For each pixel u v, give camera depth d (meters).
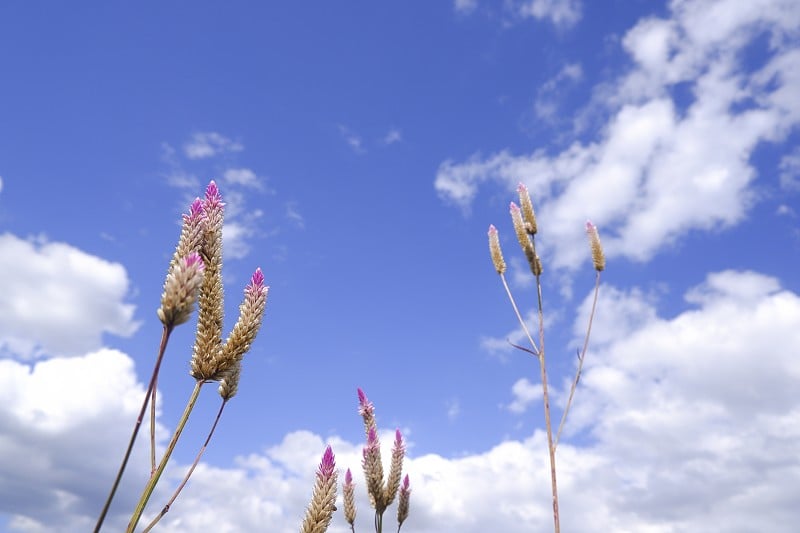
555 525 0.62
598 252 0.71
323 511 0.31
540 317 0.69
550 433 0.65
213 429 0.27
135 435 0.18
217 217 0.28
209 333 0.26
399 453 0.57
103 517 0.18
